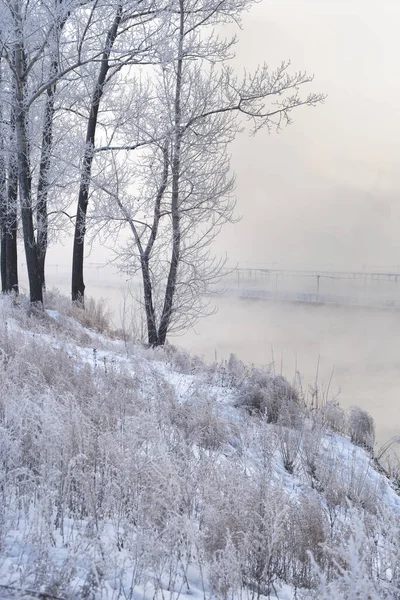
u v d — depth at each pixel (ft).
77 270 58.39
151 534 10.62
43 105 54.65
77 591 8.64
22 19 43.39
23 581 8.47
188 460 15.30
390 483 24.67
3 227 57.16
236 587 10.03
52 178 54.24
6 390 17.76
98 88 52.70
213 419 22.18
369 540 12.37
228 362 39.58
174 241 51.37
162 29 48.14
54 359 24.98
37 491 12.04
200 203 51.01
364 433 30.96
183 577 10.56
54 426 13.75
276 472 20.61
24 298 49.11
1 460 12.73
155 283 52.80
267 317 150.00
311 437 24.94
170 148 51.03
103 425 16.98
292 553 12.29
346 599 9.18
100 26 48.98
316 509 13.71
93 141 53.72
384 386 68.64
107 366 28.07
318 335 119.55
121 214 51.47
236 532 11.20
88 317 52.19
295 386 32.99
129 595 9.31
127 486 12.65
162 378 26.84
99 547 9.62
